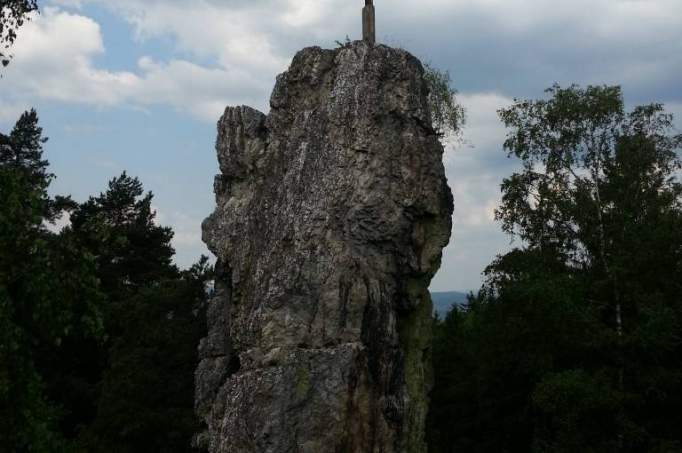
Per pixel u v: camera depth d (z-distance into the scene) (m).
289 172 24.53
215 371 26.31
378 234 23.69
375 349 23.08
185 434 39.53
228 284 26.73
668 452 32.03
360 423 22.36
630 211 39.34
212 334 26.67
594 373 36.09
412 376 24.41
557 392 33.88
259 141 26.38
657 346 34.03
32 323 15.73
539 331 37.34
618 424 34.28
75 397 48.66
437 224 24.95
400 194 24.02
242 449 22.44
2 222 15.17
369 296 23.17
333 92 24.52
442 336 56.53
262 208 24.84
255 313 23.39
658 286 36.84
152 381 41.44
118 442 40.41
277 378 22.23
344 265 23.14
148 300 44.88
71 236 16.06
